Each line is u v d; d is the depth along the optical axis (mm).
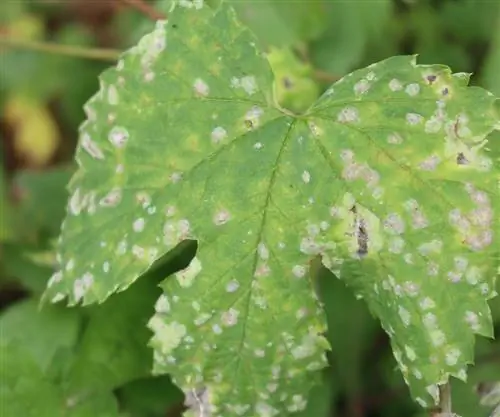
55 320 392
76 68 484
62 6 508
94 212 364
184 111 361
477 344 387
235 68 361
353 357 408
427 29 418
